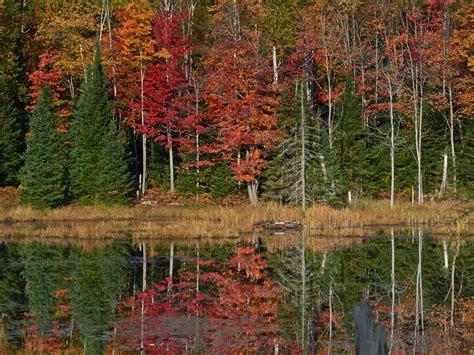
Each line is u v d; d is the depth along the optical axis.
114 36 56.25
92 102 49.88
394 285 22.73
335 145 53.31
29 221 42.69
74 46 55.53
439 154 54.81
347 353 15.21
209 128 52.22
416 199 53.12
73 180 49.50
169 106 53.88
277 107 51.91
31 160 46.22
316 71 59.38
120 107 57.00
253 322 18.03
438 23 55.38
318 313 19.06
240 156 53.91
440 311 19.06
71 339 16.14
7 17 55.44
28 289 21.98
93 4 59.75
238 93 51.19
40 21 57.59
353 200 48.84
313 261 27.58
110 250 30.64
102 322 17.92
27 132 56.00
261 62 51.19
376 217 42.03
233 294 21.44
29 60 57.81
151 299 20.72
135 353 15.05
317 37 54.44
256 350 15.41
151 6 57.31
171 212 46.06
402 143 54.25
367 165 53.69
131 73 54.75
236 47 51.09
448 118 56.78
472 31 53.56
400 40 53.12
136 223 41.47
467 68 56.25
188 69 57.34
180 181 52.25
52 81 55.06
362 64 56.44
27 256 28.56
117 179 48.31
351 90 54.97
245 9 55.47
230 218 41.22
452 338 16.17
